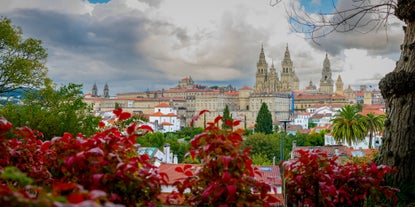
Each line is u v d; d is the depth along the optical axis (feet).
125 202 13.85
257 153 229.66
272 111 617.62
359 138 173.06
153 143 237.45
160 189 15.14
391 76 24.30
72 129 91.45
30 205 7.72
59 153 15.39
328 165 17.26
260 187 14.38
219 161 13.58
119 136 16.24
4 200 7.75
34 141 18.39
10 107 90.48
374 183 17.31
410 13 24.03
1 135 16.10
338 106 643.04
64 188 9.02
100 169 13.55
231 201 13.20
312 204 17.08
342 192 16.62
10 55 111.45
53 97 107.24
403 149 23.70
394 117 24.50
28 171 16.30
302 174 17.24
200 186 15.05
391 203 21.31
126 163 14.69
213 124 15.03
